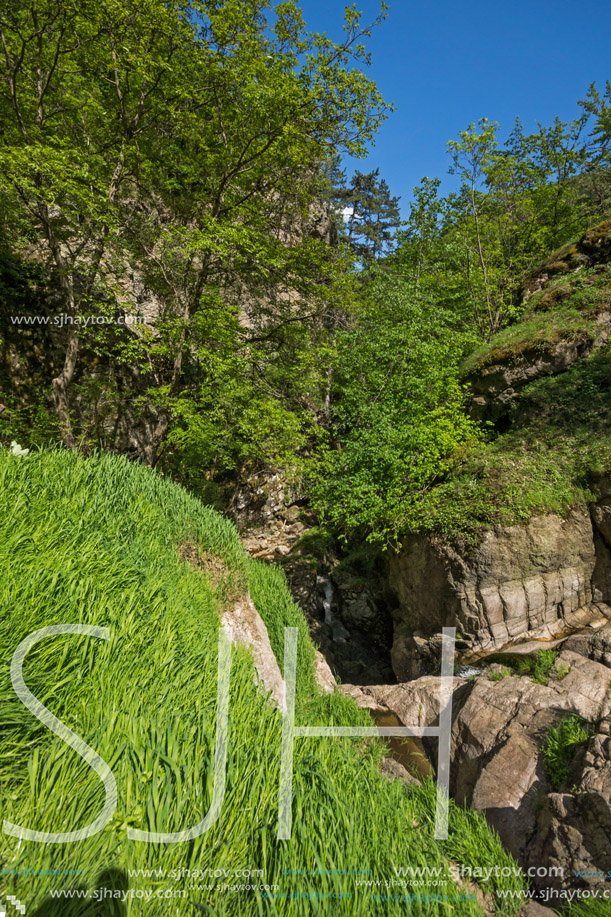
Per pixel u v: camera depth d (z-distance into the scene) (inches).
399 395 530.0
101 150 523.2
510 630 360.8
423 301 614.9
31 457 157.9
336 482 483.2
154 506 207.3
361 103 476.1
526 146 856.9
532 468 408.8
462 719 273.3
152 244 583.8
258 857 84.8
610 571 357.4
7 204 496.1
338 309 637.9
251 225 558.3
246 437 561.0
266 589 311.4
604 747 197.2
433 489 453.1
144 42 429.4
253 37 461.7
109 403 625.9
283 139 487.2
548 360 502.6
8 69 414.9
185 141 568.4
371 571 620.7
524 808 204.2
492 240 842.2
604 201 869.2
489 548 367.2
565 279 623.2
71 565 122.6
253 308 666.2
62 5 408.5
